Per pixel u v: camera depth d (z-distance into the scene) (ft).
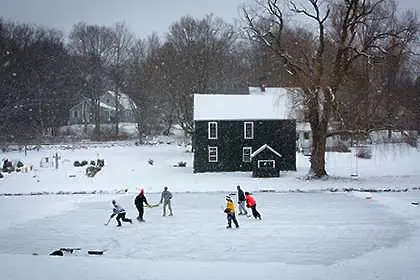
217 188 145.38
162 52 324.39
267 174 171.73
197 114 190.08
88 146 280.31
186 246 76.84
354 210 107.96
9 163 189.78
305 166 197.57
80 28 384.47
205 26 326.85
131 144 294.87
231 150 188.65
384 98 163.12
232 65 353.92
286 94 173.78
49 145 280.72
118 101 368.68
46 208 115.65
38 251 75.36
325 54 170.19
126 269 56.44
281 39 172.76
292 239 80.28
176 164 209.15
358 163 208.23
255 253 71.77
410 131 169.78
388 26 158.61
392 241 77.92
